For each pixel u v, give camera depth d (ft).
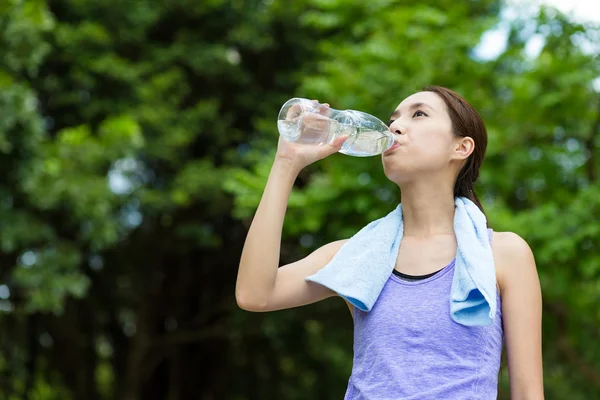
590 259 23.22
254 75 34.32
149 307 36.35
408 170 6.59
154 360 37.35
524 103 24.98
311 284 6.78
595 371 27.55
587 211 23.08
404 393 5.83
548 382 32.48
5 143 22.29
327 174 25.35
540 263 23.22
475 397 5.82
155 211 30.48
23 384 34.14
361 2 27.71
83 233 26.53
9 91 22.44
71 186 24.44
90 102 30.14
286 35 33.50
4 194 24.36
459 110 6.74
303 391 39.55
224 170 30.45
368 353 6.17
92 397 36.29
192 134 31.01
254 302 6.56
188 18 33.94
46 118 31.22
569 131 25.68
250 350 38.60
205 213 33.99
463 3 30.60
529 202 26.86
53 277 25.07
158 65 31.78
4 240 24.27
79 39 29.50
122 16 31.58
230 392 38.83
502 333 6.34
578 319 26.30
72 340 34.96
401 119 6.77
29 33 23.57
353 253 6.59
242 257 6.61
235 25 33.71
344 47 26.68
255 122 33.19
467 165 6.95
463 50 26.16
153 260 35.83
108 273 35.63
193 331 35.99
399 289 6.29
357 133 6.70
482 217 6.57
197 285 37.52
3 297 27.40
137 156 29.78
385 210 23.95
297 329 37.47
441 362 5.90
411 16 26.07
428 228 6.61
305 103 6.84
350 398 6.21
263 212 6.60
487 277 6.02
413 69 24.72
